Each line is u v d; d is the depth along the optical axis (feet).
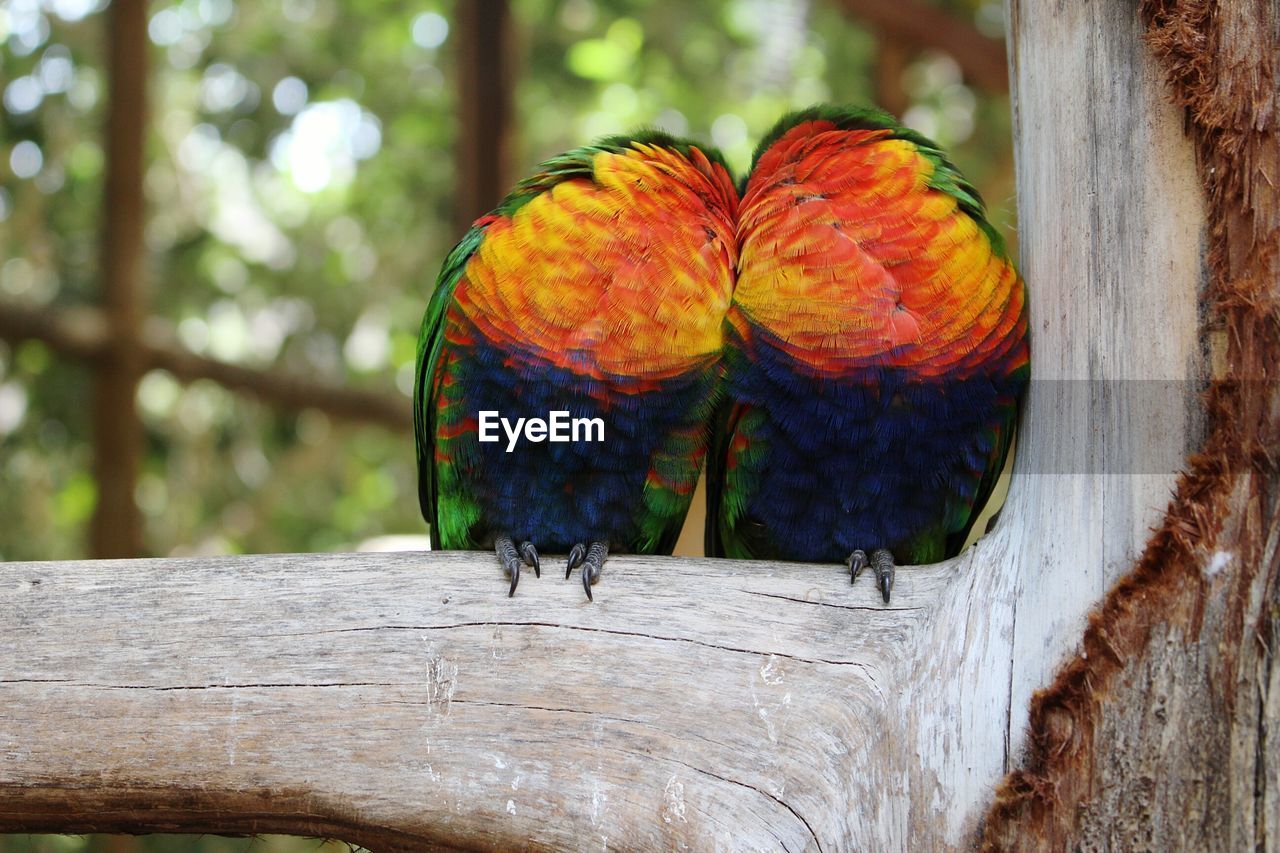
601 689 10.28
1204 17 8.95
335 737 10.18
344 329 39.86
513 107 29.73
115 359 29.66
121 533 29.68
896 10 29.89
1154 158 9.32
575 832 9.91
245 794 10.18
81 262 33.24
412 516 41.91
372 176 39.06
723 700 10.18
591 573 10.80
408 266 40.27
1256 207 8.63
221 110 37.76
